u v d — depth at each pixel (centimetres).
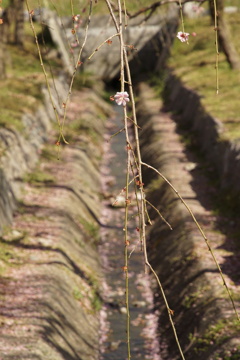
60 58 3275
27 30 3625
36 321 1029
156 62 3566
